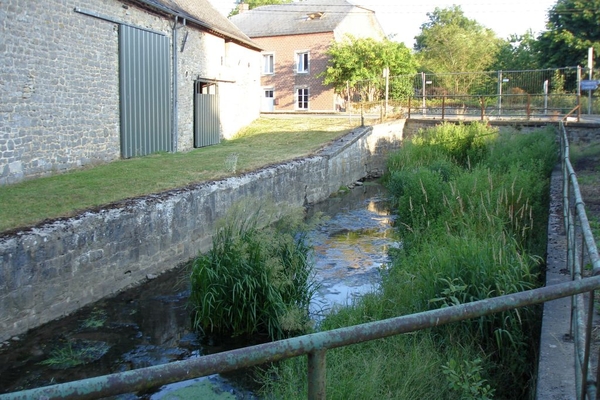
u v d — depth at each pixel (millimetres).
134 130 14805
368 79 30469
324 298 7551
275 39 36281
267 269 6562
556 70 25547
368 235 11617
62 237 7086
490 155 15766
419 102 26250
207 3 22828
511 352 5141
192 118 18188
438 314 2020
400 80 29609
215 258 6816
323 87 34844
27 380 5617
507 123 20641
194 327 6777
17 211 7754
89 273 7570
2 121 10305
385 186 17859
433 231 8664
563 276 5855
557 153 15125
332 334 1832
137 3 14633
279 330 6418
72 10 12234
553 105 23625
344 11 36094
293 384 4727
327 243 10906
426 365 4566
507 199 8938
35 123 11203
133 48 14594
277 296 6488
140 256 8547
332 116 26703
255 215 7355
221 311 6559
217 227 7184
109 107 13797
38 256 6730
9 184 10273
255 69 25062
